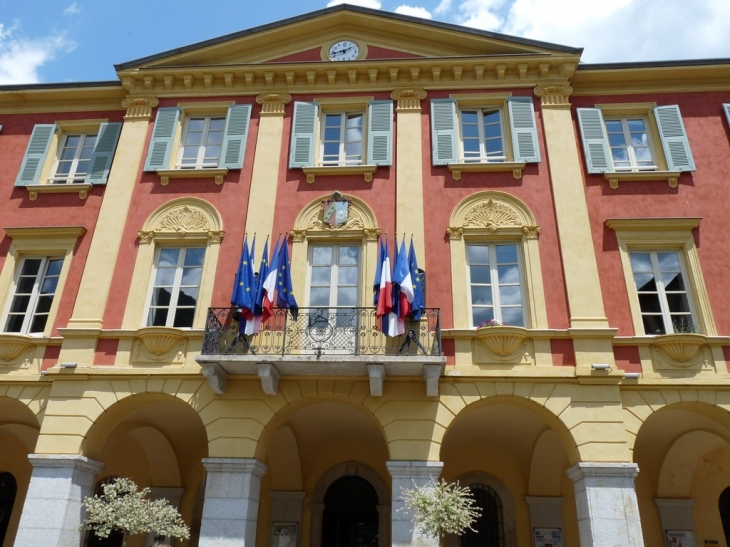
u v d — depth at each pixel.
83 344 11.26
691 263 11.62
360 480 14.11
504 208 12.23
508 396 10.48
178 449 13.93
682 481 12.93
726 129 13.00
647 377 10.54
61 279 12.27
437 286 11.48
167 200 12.78
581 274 11.39
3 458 14.07
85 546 13.45
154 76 14.06
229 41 14.16
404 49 14.19
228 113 13.65
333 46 14.34
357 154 13.38
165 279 12.19
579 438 10.04
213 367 10.16
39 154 13.77
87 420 10.64
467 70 13.67
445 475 13.66
